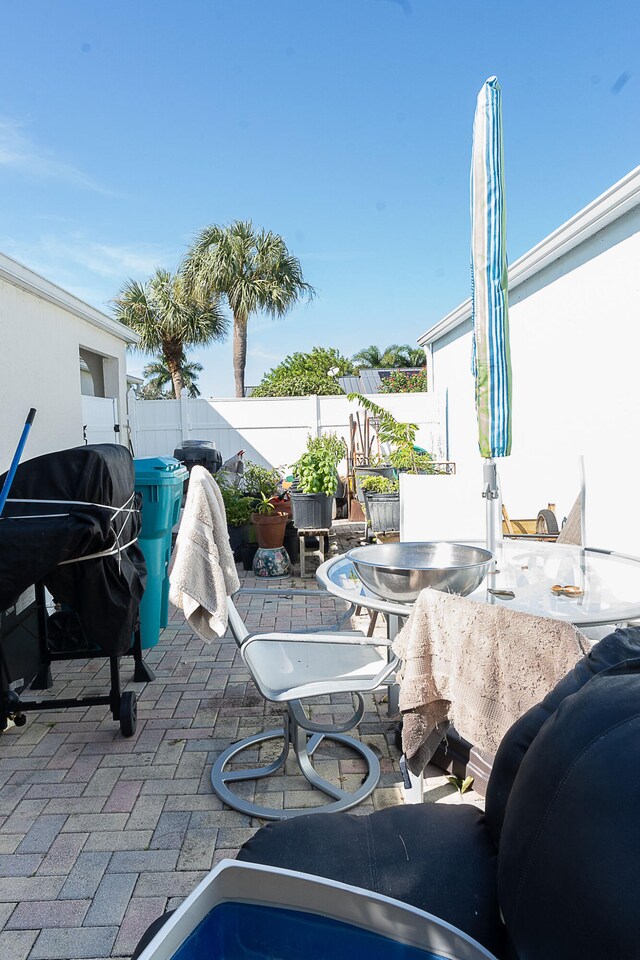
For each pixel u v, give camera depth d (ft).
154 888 7.06
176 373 72.69
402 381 71.41
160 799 8.76
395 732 9.97
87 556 9.43
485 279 9.07
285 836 5.18
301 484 21.07
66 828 8.11
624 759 2.83
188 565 9.64
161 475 13.56
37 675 12.26
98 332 25.18
